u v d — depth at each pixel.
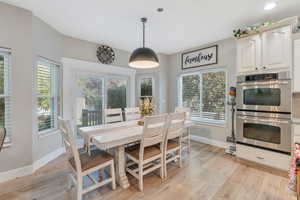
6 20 2.12
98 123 3.81
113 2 2.08
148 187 2.01
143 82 4.62
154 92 4.54
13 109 2.20
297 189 1.34
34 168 2.43
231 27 2.85
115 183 2.00
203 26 2.81
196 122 4.02
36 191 1.92
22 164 2.28
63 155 3.09
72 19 2.56
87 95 3.62
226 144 3.38
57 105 3.11
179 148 2.51
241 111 2.67
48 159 2.79
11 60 2.18
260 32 2.43
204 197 1.82
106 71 3.86
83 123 3.55
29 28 2.31
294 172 1.54
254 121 2.52
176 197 1.81
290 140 2.18
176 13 2.36
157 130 2.02
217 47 3.57
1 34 2.09
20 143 2.26
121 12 2.33
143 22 2.63
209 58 3.72
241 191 1.92
